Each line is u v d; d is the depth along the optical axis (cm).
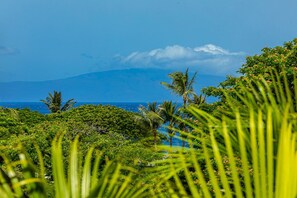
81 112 8056
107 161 295
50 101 11319
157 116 6912
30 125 7638
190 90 6775
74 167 294
